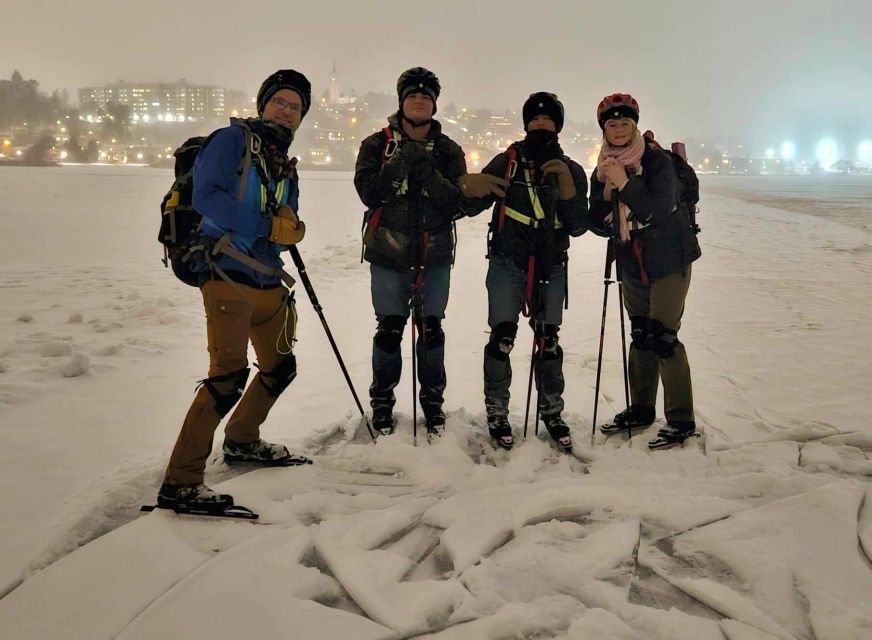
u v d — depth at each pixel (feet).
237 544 8.48
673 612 7.23
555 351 12.31
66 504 9.43
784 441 12.15
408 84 11.80
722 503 9.49
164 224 9.81
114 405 13.94
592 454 11.53
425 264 12.12
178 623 6.98
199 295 27.30
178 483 9.34
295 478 10.53
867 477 10.71
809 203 108.68
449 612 7.32
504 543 8.77
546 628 6.95
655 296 12.00
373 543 8.64
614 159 11.57
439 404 12.74
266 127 10.11
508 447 11.89
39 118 521.65
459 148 12.41
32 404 13.87
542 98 12.01
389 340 12.50
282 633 6.88
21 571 7.87
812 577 7.80
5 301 25.27
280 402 14.42
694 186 12.01
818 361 17.65
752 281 31.73
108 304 24.56
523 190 11.91
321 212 81.61
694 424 12.34
